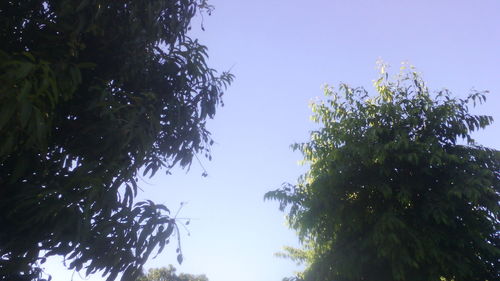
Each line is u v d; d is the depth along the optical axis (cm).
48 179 449
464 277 689
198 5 602
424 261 692
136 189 482
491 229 715
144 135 490
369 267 749
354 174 775
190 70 573
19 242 416
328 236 795
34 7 475
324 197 770
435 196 721
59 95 419
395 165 764
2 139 374
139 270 456
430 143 750
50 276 449
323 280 757
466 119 803
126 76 534
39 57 449
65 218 417
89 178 433
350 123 812
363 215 759
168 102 567
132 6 520
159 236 461
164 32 571
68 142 481
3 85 350
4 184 432
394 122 807
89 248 442
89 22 483
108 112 470
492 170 769
